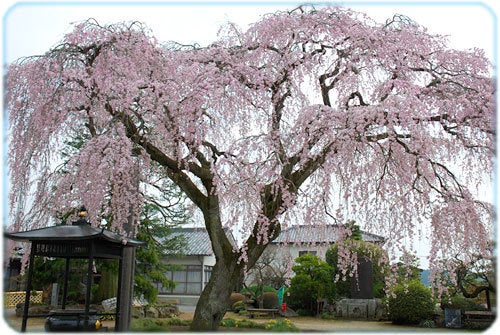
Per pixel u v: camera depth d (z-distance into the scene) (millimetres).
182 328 6797
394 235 5605
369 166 5941
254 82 5844
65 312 5469
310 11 6430
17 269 14742
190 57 6266
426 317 11000
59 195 5164
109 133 5242
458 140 5645
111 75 5312
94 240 5254
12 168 5164
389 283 5781
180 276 18656
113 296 11430
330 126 5062
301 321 11836
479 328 10242
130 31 5594
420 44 6156
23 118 5273
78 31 5328
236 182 5285
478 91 5723
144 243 5945
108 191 5672
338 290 14336
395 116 4859
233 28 6773
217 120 6172
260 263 15594
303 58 6191
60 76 5188
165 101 5332
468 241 5461
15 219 5379
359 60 6141
